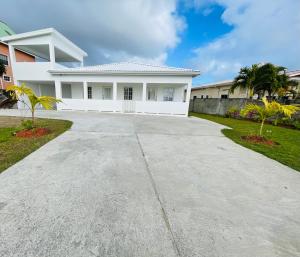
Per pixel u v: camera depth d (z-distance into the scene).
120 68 12.66
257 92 14.34
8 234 1.39
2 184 2.18
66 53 14.04
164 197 2.07
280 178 2.78
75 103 12.28
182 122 8.82
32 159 3.06
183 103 11.51
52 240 1.35
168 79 11.25
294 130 8.58
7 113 10.16
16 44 12.26
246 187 2.43
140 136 5.22
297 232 1.59
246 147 4.62
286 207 1.99
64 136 4.77
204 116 14.24
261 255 1.32
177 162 3.26
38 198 1.91
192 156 3.66
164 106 11.66
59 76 12.14
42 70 12.32
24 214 1.64
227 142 5.04
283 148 4.69
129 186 2.28
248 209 1.91
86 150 3.66
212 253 1.31
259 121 11.56
